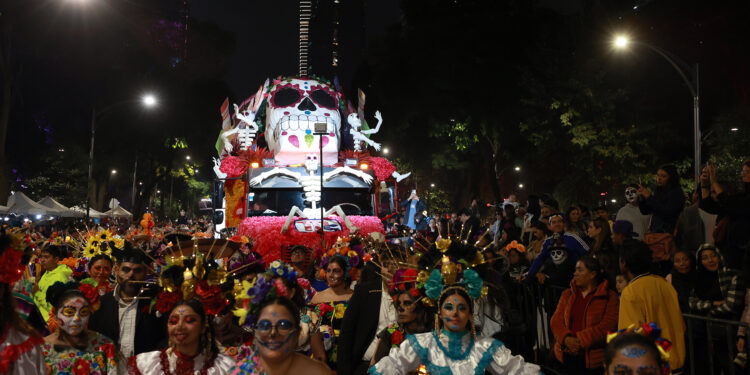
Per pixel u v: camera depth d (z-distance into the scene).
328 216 13.97
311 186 14.29
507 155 44.56
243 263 7.85
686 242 8.52
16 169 40.69
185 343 4.20
